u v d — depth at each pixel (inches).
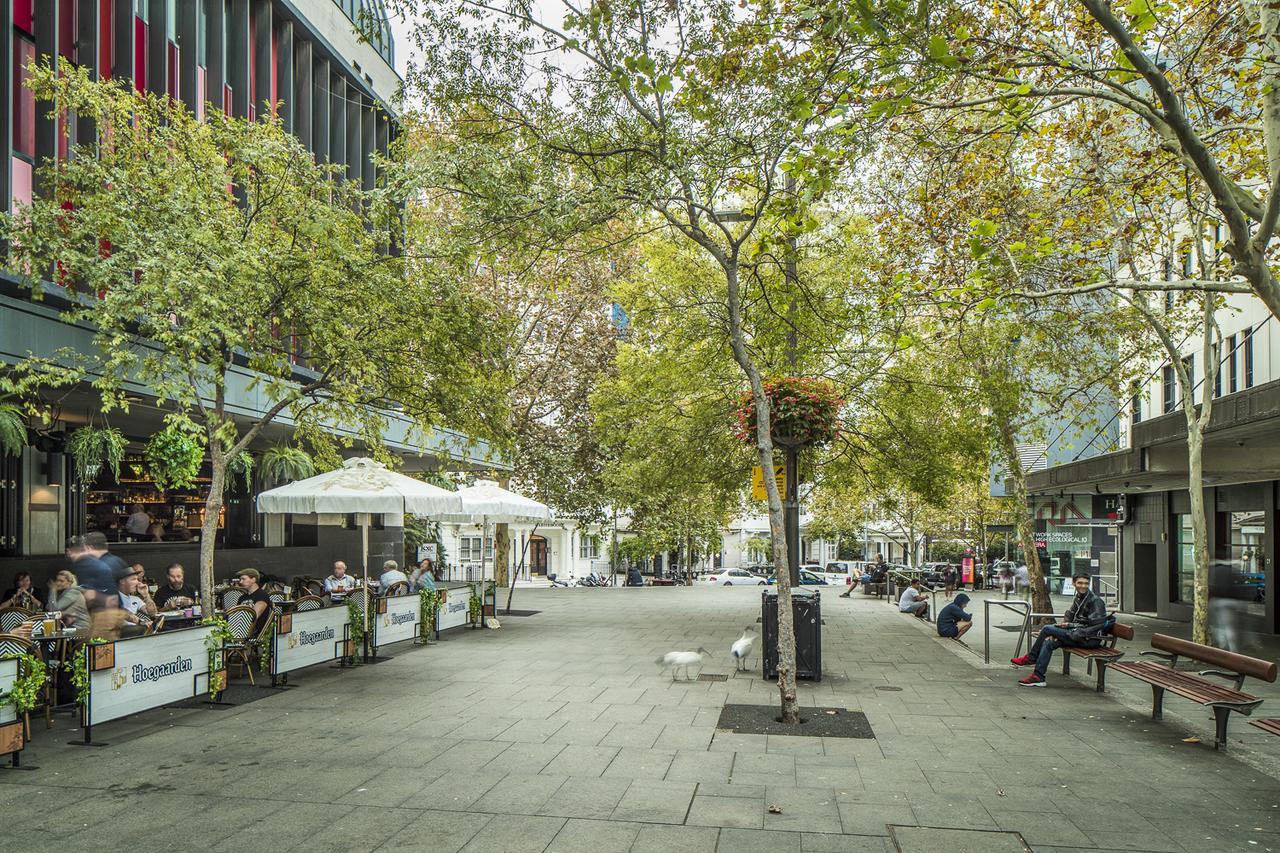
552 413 1246.9
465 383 479.5
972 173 512.4
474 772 272.5
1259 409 473.7
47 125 506.9
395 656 534.6
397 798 246.1
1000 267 423.2
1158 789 259.1
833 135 349.4
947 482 762.8
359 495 499.2
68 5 535.5
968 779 268.1
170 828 222.1
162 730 329.4
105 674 315.9
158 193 409.1
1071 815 234.7
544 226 372.2
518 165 379.2
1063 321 666.2
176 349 387.2
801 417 519.8
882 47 305.4
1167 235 557.9
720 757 292.0
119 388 439.5
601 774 270.8
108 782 261.7
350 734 323.3
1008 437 735.7
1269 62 278.8
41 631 358.9
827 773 273.4
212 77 674.8
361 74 930.7
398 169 398.3
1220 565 859.4
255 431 437.4
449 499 536.1
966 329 689.0
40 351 426.9
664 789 255.4
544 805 240.4
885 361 733.9
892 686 437.4
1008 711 375.6
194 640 366.3
